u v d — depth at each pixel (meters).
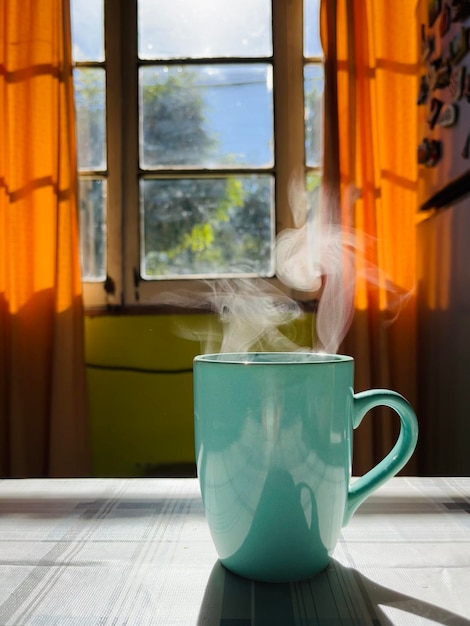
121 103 1.56
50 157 1.43
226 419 0.32
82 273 1.56
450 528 0.40
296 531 0.31
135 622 0.27
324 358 0.38
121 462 1.49
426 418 1.27
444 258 1.14
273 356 0.39
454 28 1.09
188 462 1.49
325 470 0.32
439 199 1.20
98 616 0.28
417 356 1.36
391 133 1.39
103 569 0.33
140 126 1.59
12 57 1.40
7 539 0.38
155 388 1.49
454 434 1.08
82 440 1.37
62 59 1.39
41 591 0.31
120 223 1.55
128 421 1.49
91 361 1.50
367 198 1.36
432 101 1.23
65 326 1.36
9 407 1.38
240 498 0.31
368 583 0.32
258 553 0.32
